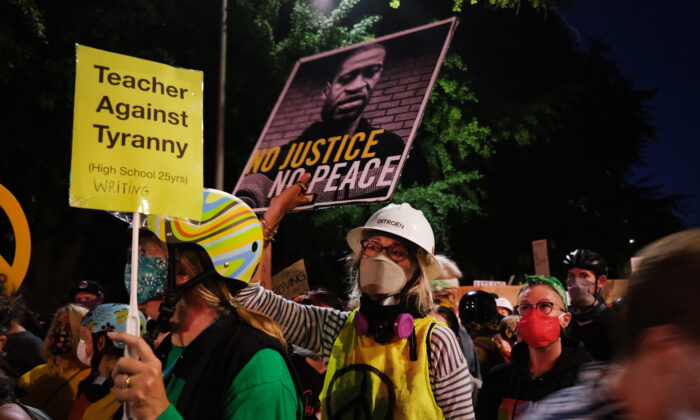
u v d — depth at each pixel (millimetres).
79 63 1896
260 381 1879
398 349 2643
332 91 6031
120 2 11797
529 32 19891
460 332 4914
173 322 2068
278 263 15562
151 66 2000
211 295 2033
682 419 954
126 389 1682
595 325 4805
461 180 16406
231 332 1993
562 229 21234
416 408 2525
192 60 13930
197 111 2057
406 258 2771
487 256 19109
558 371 3473
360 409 2602
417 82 5602
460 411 2541
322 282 16062
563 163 21734
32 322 6453
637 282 1003
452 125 16125
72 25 11750
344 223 15047
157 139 1973
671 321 956
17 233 3113
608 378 1105
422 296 2785
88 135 1878
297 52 14641
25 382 3793
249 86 14367
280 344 2025
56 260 14117
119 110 1933
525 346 3639
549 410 1189
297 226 14727
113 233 14688
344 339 2795
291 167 5805
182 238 2016
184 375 1926
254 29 14289
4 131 11758
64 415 3646
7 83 11234
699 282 951
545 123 18938
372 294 2732
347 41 14680
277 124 6184
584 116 22250
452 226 17484
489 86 18781
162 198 1948
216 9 14055
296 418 2000
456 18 5500
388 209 2881
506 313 7441
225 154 14141
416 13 17234
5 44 10648
